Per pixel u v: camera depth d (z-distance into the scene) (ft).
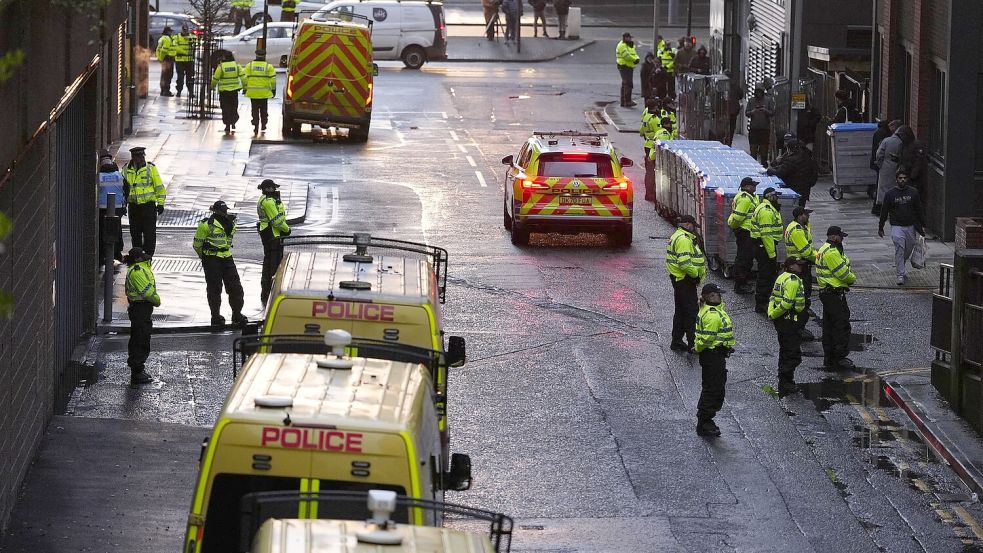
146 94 504.02
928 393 205.57
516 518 157.28
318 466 95.25
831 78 408.67
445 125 482.28
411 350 127.34
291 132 444.14
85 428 178.70
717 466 176.45
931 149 333.42
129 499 154.40
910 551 150.41
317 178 380.99
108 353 216.74
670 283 276.82
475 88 568.41
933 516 160.86
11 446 146.72
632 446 183.32
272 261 243.81
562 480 170.19
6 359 141.79
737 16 509.35
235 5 615.98
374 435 95.50
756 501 164.86
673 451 181.78
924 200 332.60
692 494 166.50
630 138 468.34
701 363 187.52
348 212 338.34
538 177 303.27
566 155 305.12
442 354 132.77
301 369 107.76
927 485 171.32
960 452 179.11
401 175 390.42
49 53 148.05
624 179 306.55
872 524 158.10
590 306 257.34
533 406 199.11
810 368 221.05
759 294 254.68
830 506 163.53
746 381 213.66
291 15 621.31
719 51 520.01
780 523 157.89
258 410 96.94
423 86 570.05
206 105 490.08
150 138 424.05
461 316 247.70
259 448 95.25
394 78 589.73
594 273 284.00
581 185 302.25
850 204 361.10
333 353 111.04
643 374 216.54
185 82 547.08
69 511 149.69
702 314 187.11
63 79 159.53
